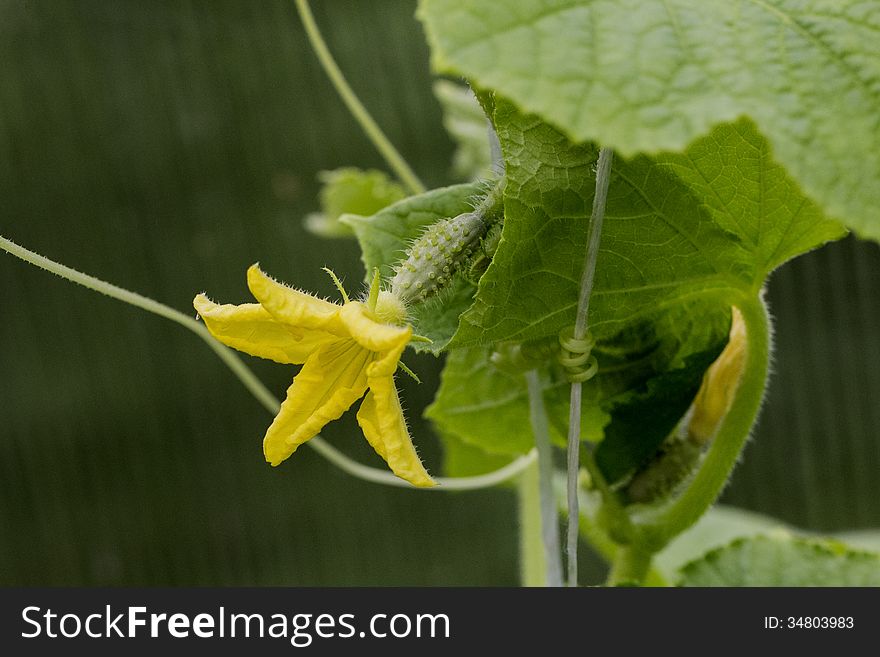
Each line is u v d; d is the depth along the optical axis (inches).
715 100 17.9
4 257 59.4
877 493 57.7
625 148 17.7
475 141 29.9
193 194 59.5
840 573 22.7
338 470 60.0
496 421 22.4
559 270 19.8
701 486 21.4
